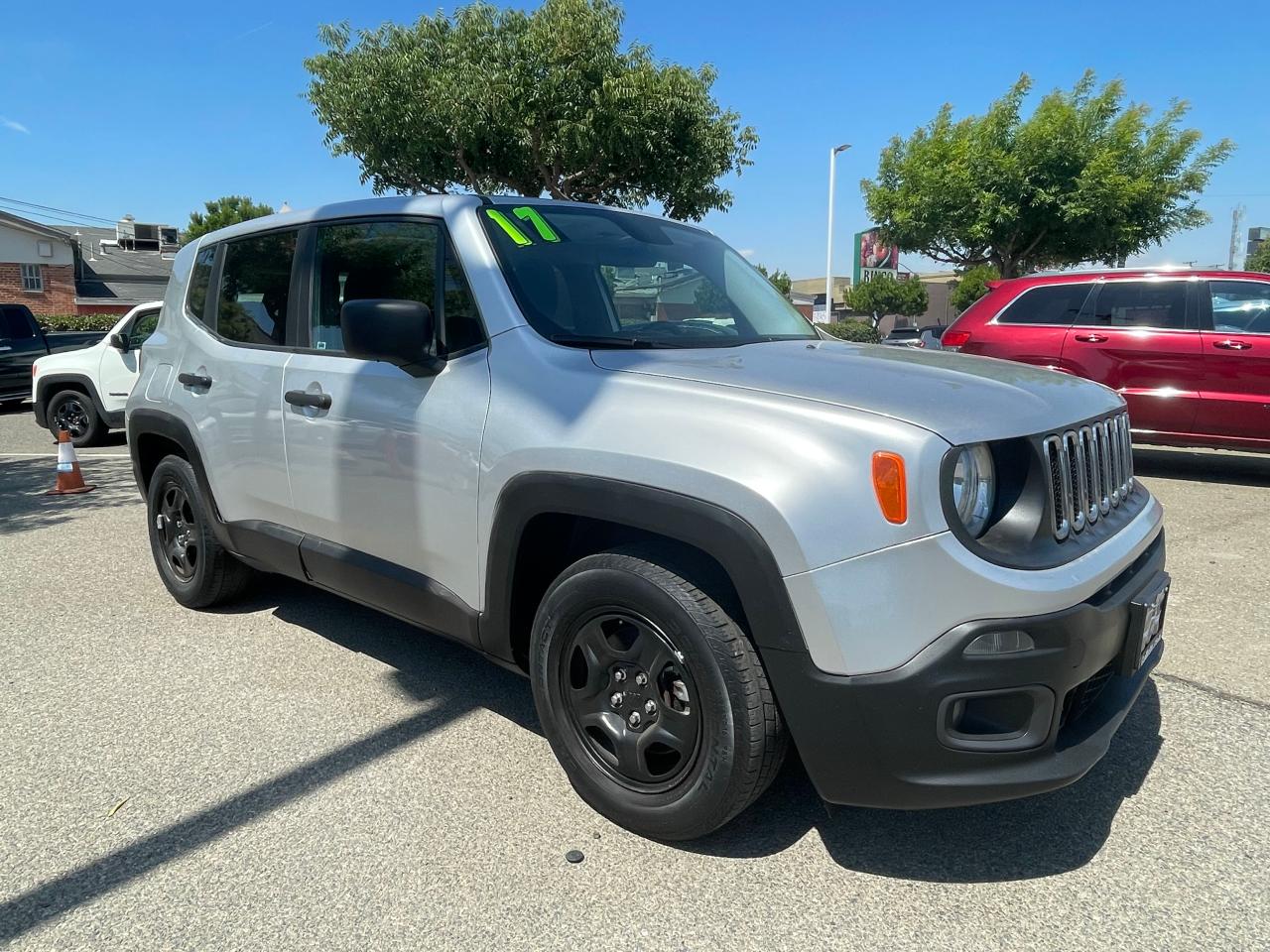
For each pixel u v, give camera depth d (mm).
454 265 3074
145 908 2320
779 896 2346
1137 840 2584
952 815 2717
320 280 3568
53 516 6934
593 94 13758
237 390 3812
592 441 2480
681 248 3670
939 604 2084
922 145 18984
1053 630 2121
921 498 2082
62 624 4391
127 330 10859
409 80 14195
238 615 4484
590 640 2621
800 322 3736
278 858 2521
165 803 2805
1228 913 2268
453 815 2721
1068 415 2463
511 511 2680
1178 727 3258
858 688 2129
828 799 2299
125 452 10719
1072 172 17422
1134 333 7629
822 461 2162
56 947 2178
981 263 19547
